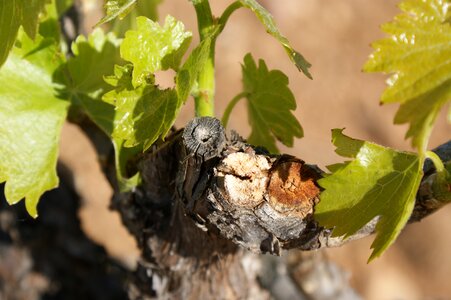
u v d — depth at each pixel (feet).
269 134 1.98
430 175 1.79
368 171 1.71
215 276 2.17
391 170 1.70
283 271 2.65
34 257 2.94
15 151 1.92
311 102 5.21
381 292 4.55
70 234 2.95
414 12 1.63
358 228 1.72
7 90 1.93
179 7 5.08
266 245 1.82
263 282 2.61
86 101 1.97
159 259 2.18
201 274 2.17
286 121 1.95
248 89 1.98
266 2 5.54
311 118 5.11
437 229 4.97
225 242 2.02
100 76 1.98
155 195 2.03
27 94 1.94
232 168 1.75
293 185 1.75
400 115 1.62
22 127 1.93
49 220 2.92
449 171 1.76
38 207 2.91
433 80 1.61
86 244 2.96
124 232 3.01
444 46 1.62
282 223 1.76
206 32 1.82
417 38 1.63
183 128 1.85
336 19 5.64
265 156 1.77
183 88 1.72
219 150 1.76
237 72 5.12
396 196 1.69
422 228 4.96
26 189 1.93
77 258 2.96
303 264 2.67
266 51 5.32
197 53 1.72
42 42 1.96
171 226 2.09
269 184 1.74
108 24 2.33
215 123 1.76
